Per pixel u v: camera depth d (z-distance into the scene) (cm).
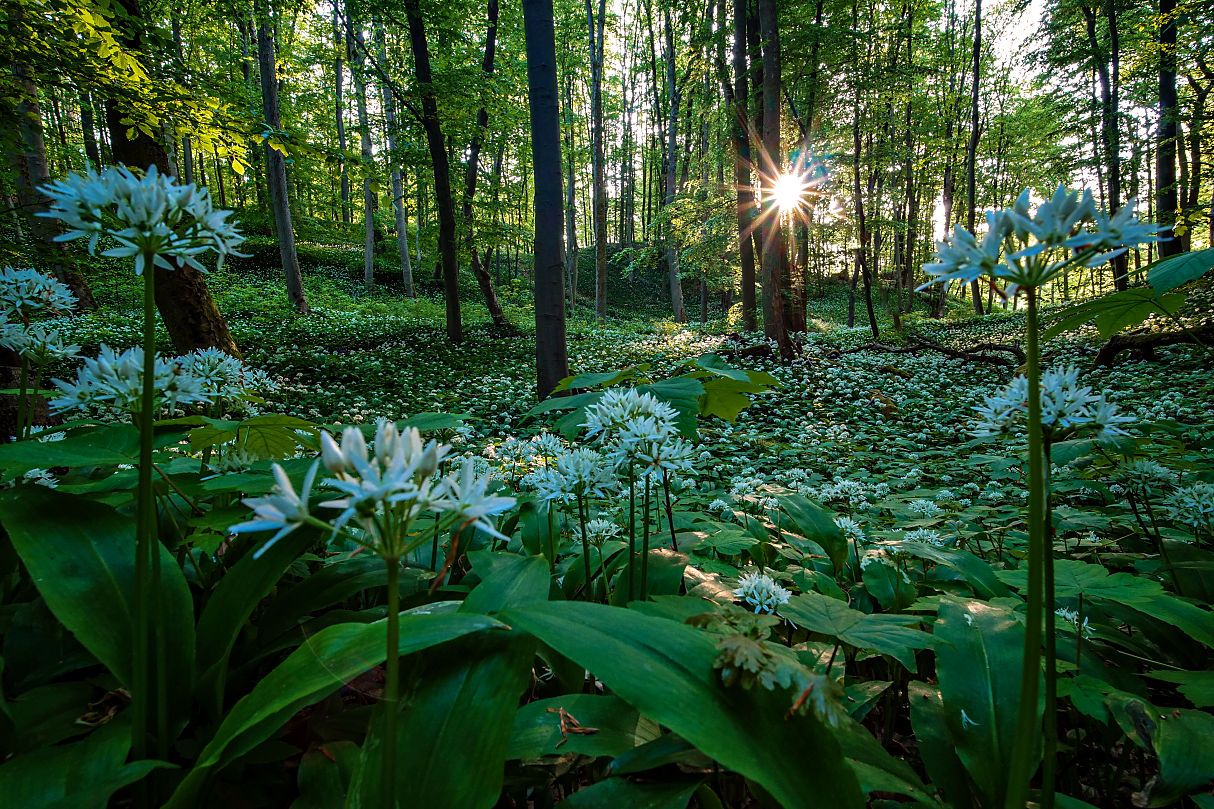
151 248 110
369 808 102
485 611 138
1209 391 777
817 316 3328
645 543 197
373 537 91
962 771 143
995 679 153
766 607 170
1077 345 1239
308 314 1908
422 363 1341
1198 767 136
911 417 909
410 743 109
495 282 3547
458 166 1714
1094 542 313
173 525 197
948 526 357
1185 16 1434
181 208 113
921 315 2862
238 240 120
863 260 1809
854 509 428
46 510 141
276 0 1320
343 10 1499
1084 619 205
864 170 1873
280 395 872
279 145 600
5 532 174
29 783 105
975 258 100
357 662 109
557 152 867
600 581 220
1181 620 183
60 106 1422
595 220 2338
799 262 1744
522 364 1367
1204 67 1549
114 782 101
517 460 384
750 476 559
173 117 546
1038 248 93
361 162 668
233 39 2011
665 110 2745
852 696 178
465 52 1622
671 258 2594
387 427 92
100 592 130
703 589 219
